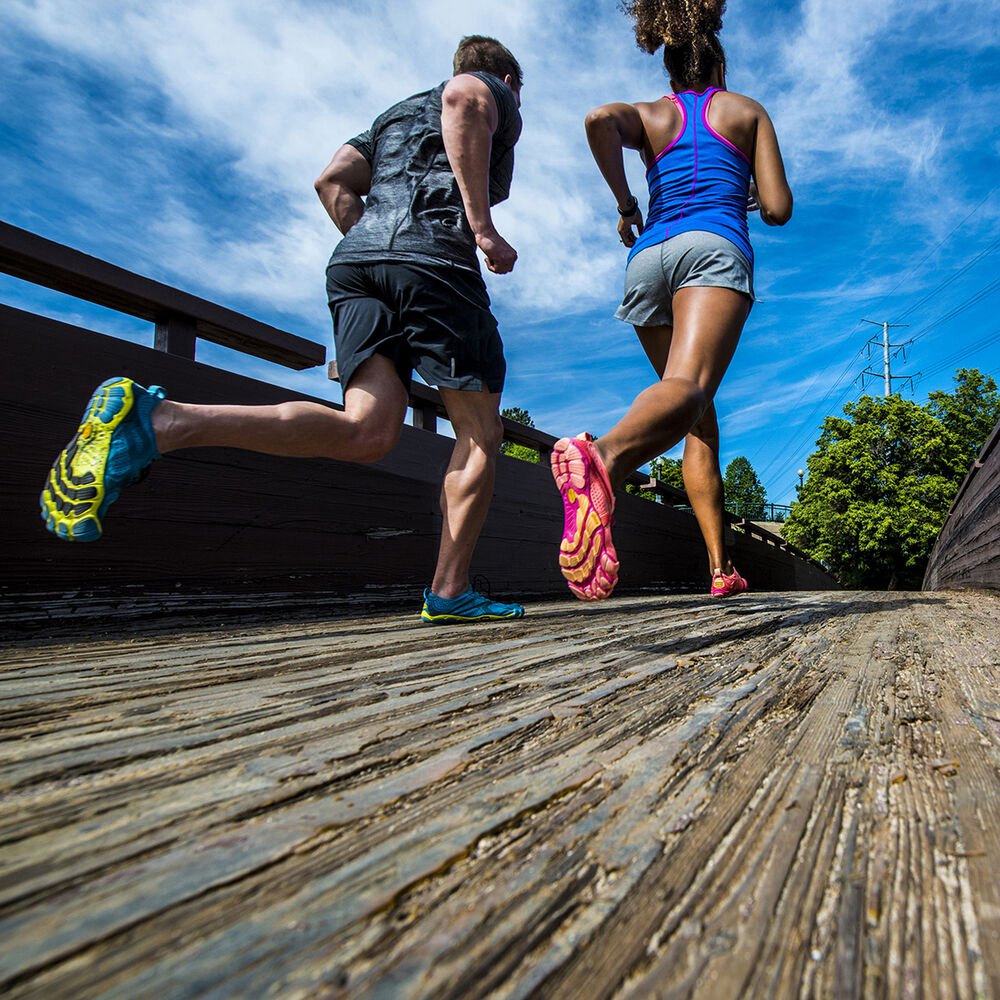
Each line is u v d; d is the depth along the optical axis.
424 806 0.65
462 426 2.52
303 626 2.37
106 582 2.60
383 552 3.82
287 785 0.70
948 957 0.42
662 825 0.61
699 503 3.90
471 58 2.54
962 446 31.17
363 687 1.20
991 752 0.83
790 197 2.49
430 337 2.32
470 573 4.40
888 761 0.80
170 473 2.84
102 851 0.54
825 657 1.58
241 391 3.10
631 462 1.72
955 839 0.59
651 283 2.48
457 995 0.38
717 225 2.34
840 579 31.58
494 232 2.31
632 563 6.71
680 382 1.86
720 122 2.49
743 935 0.44
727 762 0.79
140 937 0.42
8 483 2.35
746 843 0.58
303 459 3.41
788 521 34.72
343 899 0.47
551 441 5.45
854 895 0.49
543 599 4.63
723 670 1.39
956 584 12.84
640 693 1.16
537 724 0.95
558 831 0.60
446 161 2.40
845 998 0.38
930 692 1.18
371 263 2.27
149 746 0.83
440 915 0.46
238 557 3.08
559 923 0.45
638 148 2.65
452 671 1.37
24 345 2.40
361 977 0.39
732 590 3.89
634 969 0.40
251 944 0.42
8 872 0.50
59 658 1.56
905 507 28.36
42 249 2.37
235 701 1.08
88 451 1.63
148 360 2.74
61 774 0.72
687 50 2.72
